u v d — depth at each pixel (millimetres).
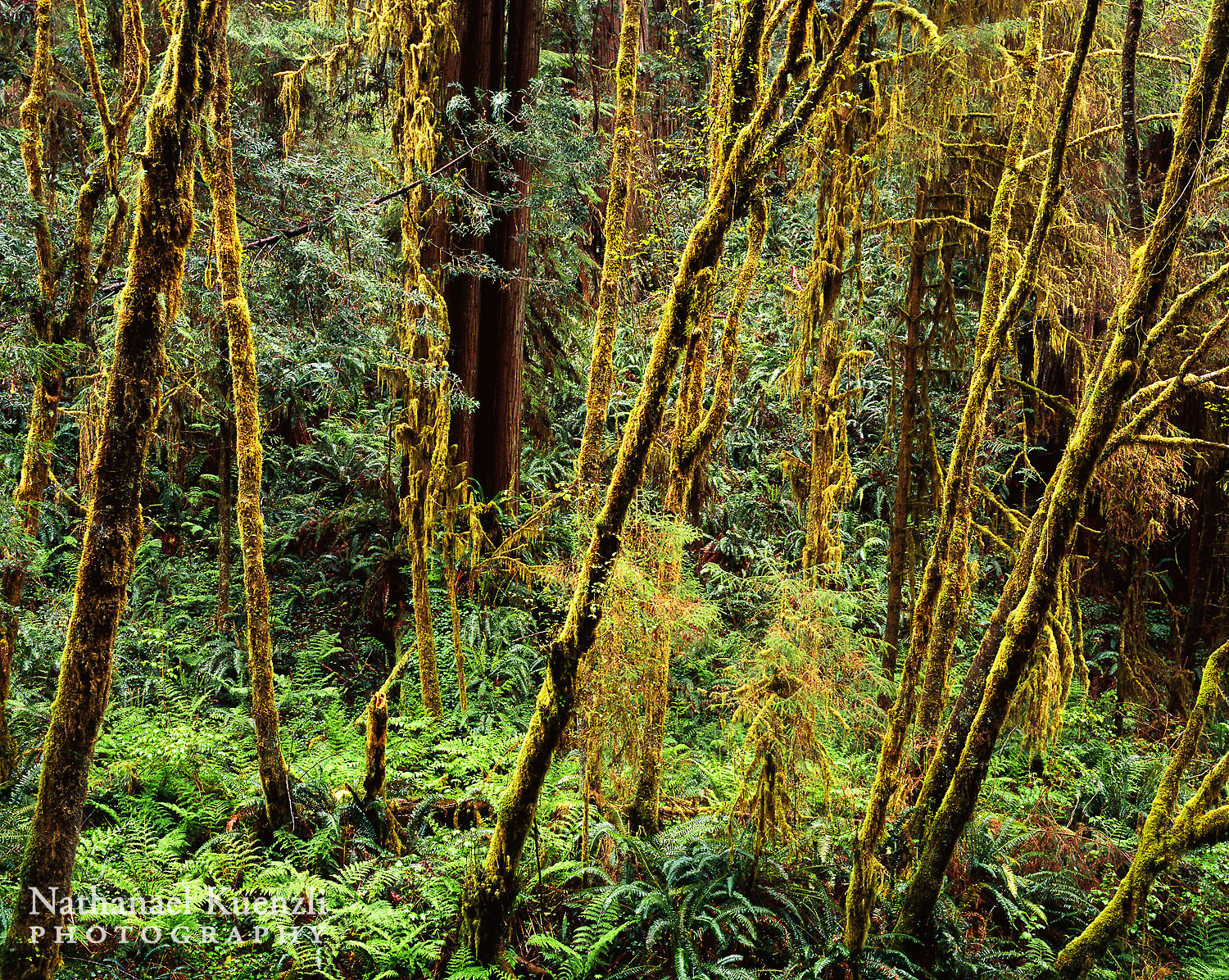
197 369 5898
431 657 6125
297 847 4391
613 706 3979
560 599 4238
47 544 6941
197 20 2756
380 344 5559
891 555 5680
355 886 4270
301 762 5234
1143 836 3805
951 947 4125
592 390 4414
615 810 4594
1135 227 3545
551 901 4211
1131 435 3938
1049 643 4738
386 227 6859
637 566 3928
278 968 3717
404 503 6121
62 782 2650
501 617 7148
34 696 4730
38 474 3973
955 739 4141
